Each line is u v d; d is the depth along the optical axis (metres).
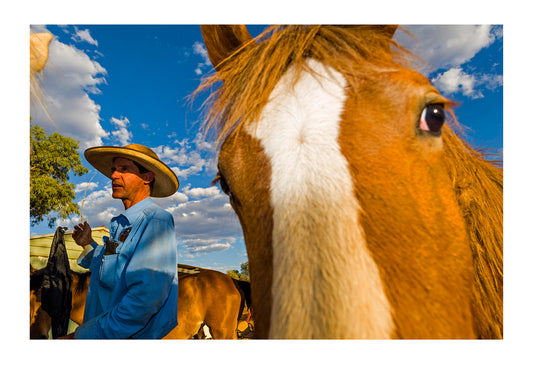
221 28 1.30
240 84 1.08
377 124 0.81
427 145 0.85
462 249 0.85
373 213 0.73
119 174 1.70
